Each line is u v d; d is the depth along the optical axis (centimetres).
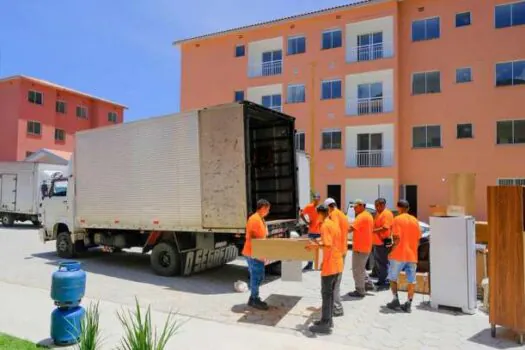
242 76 2891
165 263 954
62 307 511
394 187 2353
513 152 2148
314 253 604
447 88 2312
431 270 684
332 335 549
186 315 638
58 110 3766
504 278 531
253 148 1012
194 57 3073
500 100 2188
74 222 1127
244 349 487
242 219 814
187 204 880
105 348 477
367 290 802
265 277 942
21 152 3372
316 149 2575
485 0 2236
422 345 515
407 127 2403
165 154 921
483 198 2205
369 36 2569
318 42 2627
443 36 2334
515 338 538
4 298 721
